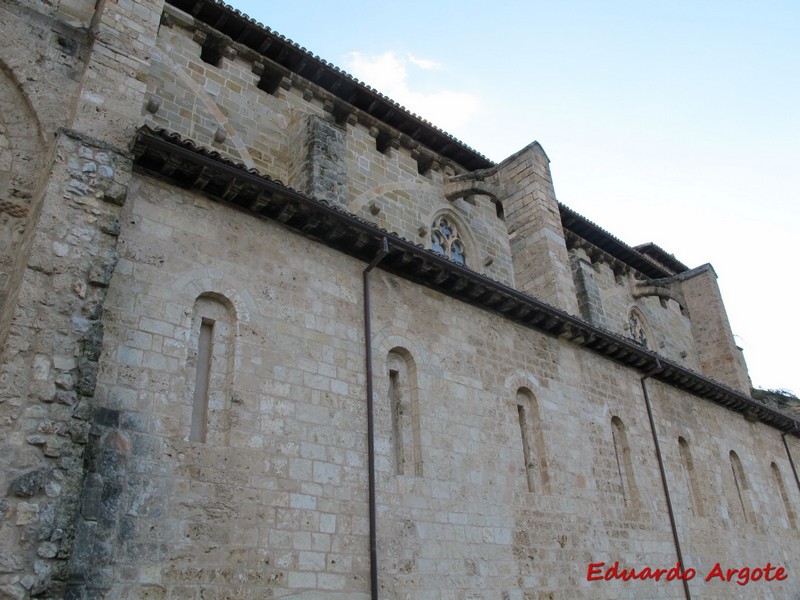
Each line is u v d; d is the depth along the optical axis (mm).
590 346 19172
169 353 10711
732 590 20375
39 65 11352
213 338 11555
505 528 14281
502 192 22578
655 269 31875
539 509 15266
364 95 20406
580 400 18047
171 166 11602
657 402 21453
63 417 8672
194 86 17172
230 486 10500
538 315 17328
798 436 29516
